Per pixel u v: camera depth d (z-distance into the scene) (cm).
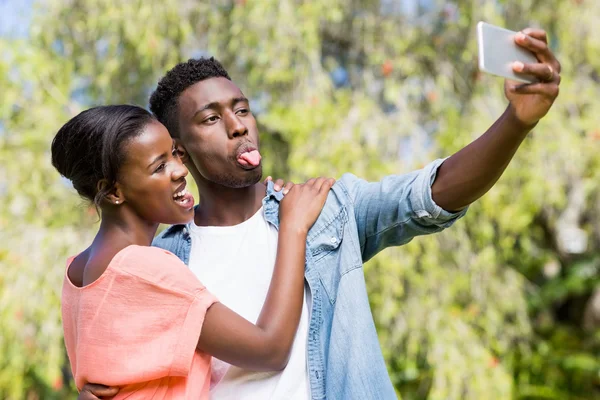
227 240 172
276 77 434
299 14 435
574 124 454
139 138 150
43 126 422
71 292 154
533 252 588
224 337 146
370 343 158
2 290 402
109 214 154
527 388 559
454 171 149
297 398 156
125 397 145
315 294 162
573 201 522
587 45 469
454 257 459
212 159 168
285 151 473
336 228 166
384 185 163
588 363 586
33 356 409
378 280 434
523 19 473
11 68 429
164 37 449
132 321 144
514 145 141
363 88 483
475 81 468
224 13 462
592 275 620
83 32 461
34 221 429
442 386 429
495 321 455
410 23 483
